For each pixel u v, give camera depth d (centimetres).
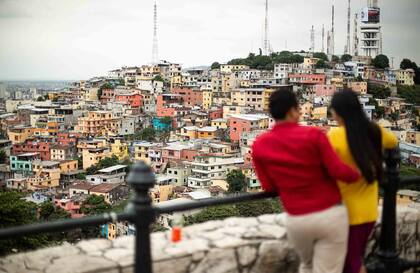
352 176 312
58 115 12188
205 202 340
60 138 10225
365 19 16112
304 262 340
